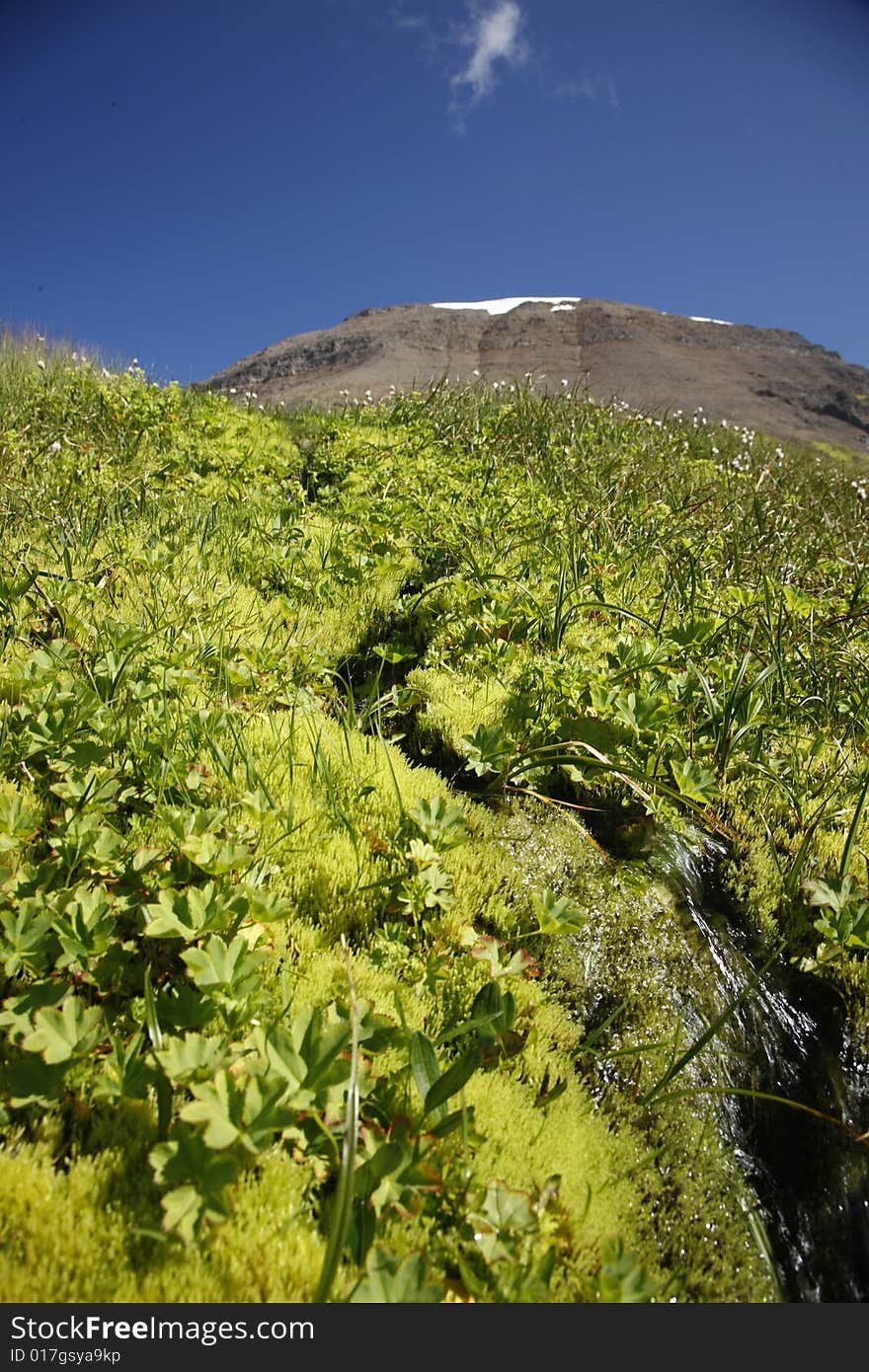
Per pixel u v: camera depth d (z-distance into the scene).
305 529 5.98
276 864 2.62
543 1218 1.82
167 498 5.95
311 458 9.05
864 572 5.93
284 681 3.73
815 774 3.63
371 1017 2.00
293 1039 1.87
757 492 8.00
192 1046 1.82
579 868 3.01
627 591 5.29
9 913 2.11
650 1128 2.22
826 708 4.11
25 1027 1.85
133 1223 1.62
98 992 2.10
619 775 3.21
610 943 2.73
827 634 4.84
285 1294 1.57
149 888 2.37
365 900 2.61
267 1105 1.72
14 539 4.72
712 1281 1.92
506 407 10.37
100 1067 1.91
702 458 10.09
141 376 11.23
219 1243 1.61
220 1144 1.61
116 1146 1.76
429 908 2.64
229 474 6.99
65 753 2.79
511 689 3.98
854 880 2.87
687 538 6.34
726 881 3.11
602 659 4.19
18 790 2.73
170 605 4.32
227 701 3.29
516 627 4.48
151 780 2.78
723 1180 2.14
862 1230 2.15
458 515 6.20
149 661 3.46
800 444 15.30
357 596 5.01
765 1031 2.58
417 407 10.60
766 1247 2.04
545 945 2.67
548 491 7.38
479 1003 2.23
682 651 4.25
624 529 6.41
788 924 2.95
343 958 2.41
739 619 4.59
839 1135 2.34
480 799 3.28
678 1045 2.44
